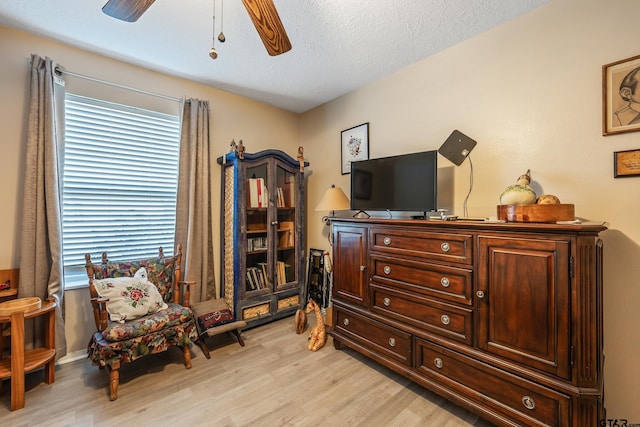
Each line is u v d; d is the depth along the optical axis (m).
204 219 2.77
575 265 1.24
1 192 1.97
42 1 1.71
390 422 1.58
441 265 1.70
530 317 1.37
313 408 1.69
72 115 2.24
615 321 1.54
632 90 1.48
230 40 2.11
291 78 2.75
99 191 2.38
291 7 1.74
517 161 1.88
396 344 1.93
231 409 1.67
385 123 2.71
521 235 1.39
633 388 1.49
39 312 1.79
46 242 2.04
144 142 2.59
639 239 1.47
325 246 3.39
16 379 1.65
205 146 2.79
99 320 1.92
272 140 3.46
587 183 1.62
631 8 1.48
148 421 1.57
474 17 1.87
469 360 1.57
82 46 2.21
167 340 2.03
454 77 2.20
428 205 2.08
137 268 2.31
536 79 1.80
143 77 2.54
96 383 1.92
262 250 2.94
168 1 1.69
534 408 1.35
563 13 1.69
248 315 2.75
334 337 2.39
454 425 1.56
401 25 1.94
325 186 3.40
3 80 1.97
